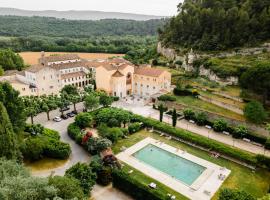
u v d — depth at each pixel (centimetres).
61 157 5834
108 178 5038
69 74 11250
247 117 7169
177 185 5091
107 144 5841
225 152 6053
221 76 10081
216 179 5291
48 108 8062
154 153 6291
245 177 5359
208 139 6650
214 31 12156
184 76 11356
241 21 11300
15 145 4706
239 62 10225
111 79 10200
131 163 5788
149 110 9094
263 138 6719
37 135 6444
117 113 7406
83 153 6153
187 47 12988
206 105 8806
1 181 3186
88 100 8256
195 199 4694
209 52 11681
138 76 10606
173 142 6831
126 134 7044
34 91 9612
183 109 8644
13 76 10562
